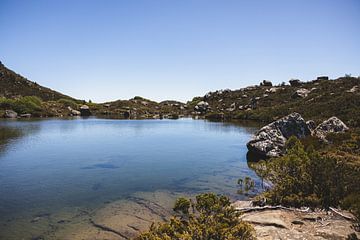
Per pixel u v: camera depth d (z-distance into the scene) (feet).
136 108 425.28
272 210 42.50
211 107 386.11
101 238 37.55
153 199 54.85
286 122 108.37
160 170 80.79
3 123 226.38
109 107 431.43
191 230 27.96
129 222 43.04
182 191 60.49
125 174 75.72
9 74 532.73
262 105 315.99
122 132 184.44
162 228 29.43
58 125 222.48
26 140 139.33
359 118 134.72
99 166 85.66
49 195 57.11
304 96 291.79
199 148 121.70
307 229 34.86
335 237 32.27
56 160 94.17
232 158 99.45
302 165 50.08
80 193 58.65
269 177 58.49
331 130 110.83
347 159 69.97
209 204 32.50
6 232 39.50
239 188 62.59
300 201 44.32
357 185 43.21
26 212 47.52
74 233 39.14
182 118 338.95
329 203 43.06
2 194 57.62
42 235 38.50
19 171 78.54
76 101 493.36
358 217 34.01
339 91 245.04
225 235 27.37
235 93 420.36
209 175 74.95
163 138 155.94
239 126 221.05
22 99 340.18
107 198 55.31
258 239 31.99
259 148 98.48
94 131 188.44
